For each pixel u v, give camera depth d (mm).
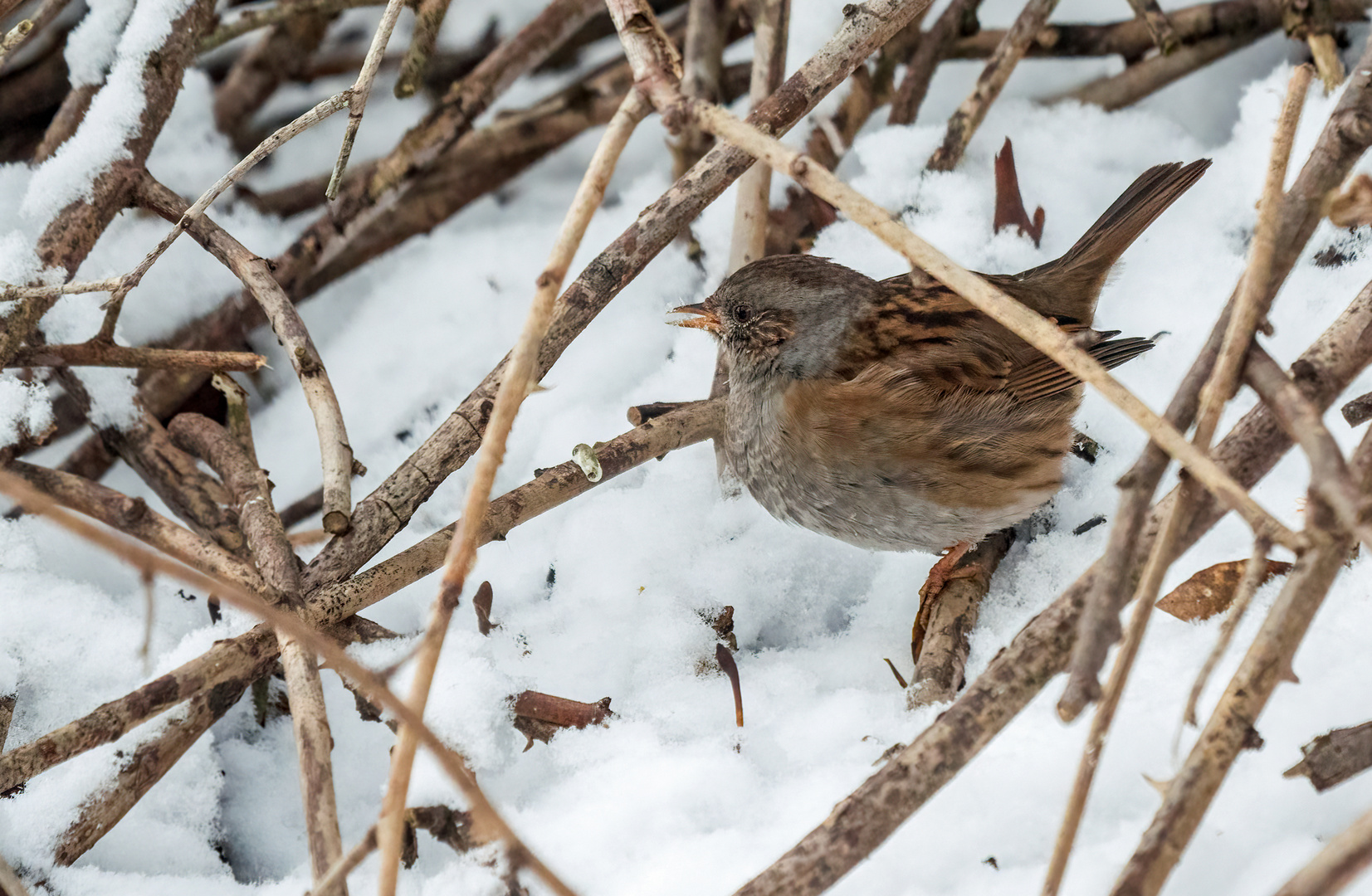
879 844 3656
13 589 6008
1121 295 7672
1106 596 3291
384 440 7762
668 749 5297
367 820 5418
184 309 7840
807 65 6180
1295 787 4297
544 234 8609
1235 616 3232
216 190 5395
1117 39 8562
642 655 6004
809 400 6504
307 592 5555
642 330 8031
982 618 6160
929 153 8156
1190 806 3275
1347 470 3137
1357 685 4691
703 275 8289
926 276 6969
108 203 6590
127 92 6684
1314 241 7070
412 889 4832
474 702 5344
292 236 8516
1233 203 7812
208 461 6750
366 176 8141
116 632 5953
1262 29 8227
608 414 7594
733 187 8430
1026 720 4934
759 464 6754
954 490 6359
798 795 4891
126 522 5836
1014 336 6691
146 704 4875
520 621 6348
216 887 4871
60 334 6844
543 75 9133
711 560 6609
